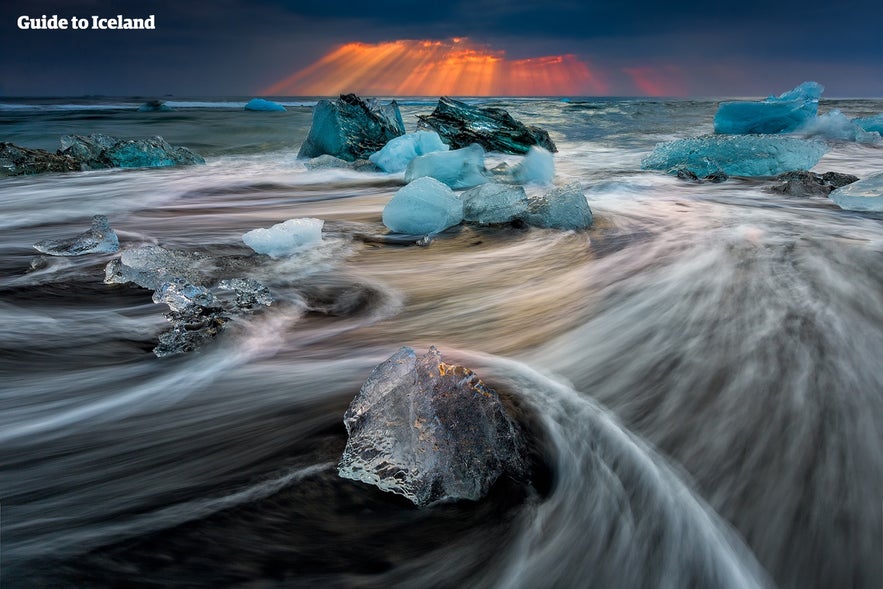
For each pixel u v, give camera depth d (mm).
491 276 4191
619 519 1554
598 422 2014
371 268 4398
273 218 6512
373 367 2576
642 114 26344
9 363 2625
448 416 1674
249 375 2516
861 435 1885
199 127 18859
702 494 1644
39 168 9492
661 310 3154
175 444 1935
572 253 4664
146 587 1232
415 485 1589
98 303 3416
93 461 1837
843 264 3643
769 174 8492
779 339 2619
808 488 1654
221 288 3582
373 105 11797
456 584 1343
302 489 1621
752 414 2033
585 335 2914
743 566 1404
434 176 7816
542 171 7949
